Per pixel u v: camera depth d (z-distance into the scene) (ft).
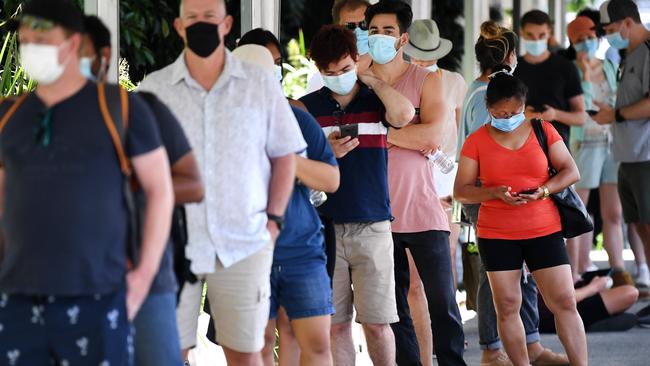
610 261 75.25
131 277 25.85
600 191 75.92
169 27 68.28
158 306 27.66
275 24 57.82
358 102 41.75
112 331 25.38
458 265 80.23
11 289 25.22
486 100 45.06
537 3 95.86
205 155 32.24
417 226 45.70
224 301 33.22
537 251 45.39
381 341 42.50
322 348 37.01
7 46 55.47
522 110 44.73
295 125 33.12
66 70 25.38
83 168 25.14
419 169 45.93
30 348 25.43
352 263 42.16
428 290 45.78
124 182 25.67
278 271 36.50
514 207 45.32
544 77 64.08
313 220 37.04
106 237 25.31
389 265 42.06
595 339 61.93
